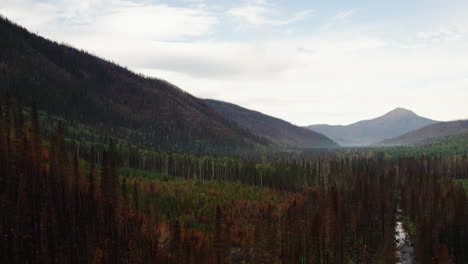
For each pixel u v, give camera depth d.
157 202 121.00
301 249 91.25
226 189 155.12
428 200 127.81
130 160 197.50
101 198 94.00
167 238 94.19
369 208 114.69
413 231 112.88
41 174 88.94
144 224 97.25
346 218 117.38
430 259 91.38
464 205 105.06
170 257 83.06
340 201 114.06
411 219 122.19
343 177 181.00
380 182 145.62
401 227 121.81
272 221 105.62
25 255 71.00
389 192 140.12
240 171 194.38
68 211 83.00
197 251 85.44
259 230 90.75
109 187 96.25
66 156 101.56
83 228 82.69
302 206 129.88
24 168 86.56
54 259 73.81
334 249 90.25
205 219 112.56
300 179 190.00
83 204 89.88
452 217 103.81
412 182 156.62
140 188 128.75
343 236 101.88
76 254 76.31
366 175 160.62
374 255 98.25
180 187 145.75
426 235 93.88
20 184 79.75
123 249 85.69
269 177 186.75
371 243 104.94
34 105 99.75
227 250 84.75
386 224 117.19
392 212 128.50
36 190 83.94
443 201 111.88
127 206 100.69
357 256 98.50
